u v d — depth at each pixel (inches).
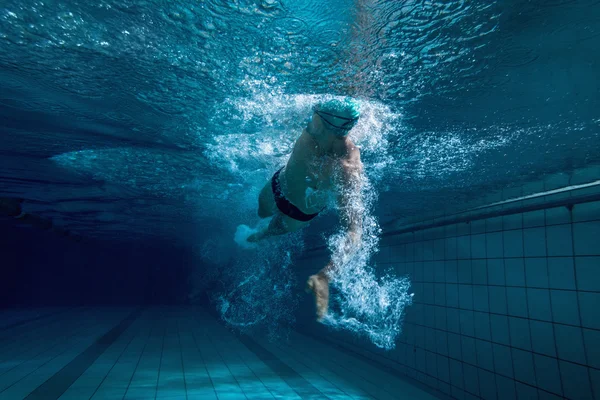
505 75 100.2
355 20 81.0
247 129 151.3
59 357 282.2
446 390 228.1
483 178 189.0
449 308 234.7
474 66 96.9
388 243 313.6
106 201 324.2
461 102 117.1
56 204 343.0
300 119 131.3
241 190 262.8
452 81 104.9
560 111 119.5
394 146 155.3
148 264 1013.8
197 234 528.7
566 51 88.0
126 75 115.0
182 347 347.6
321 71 103.3
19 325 457.7
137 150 191.5
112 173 235.6
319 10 78.5
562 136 136.9
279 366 289.0
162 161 207.5
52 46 100.4
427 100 116.3
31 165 226.2
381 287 306.2
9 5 83.7
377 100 117.3
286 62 100.6
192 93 124.6
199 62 104.4
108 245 745.0
